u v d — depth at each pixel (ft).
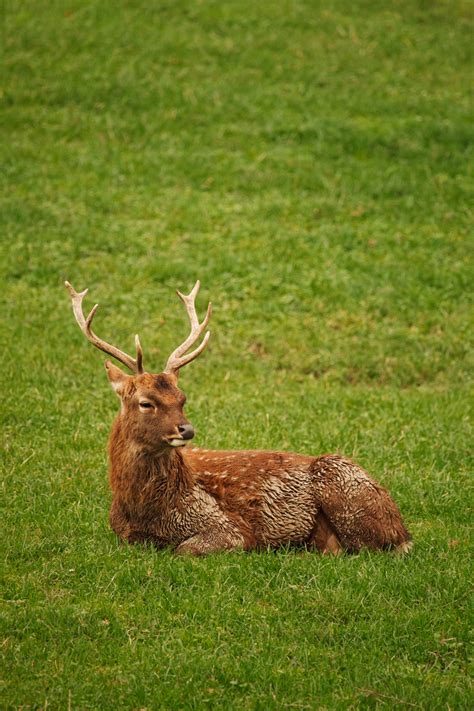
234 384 66.13
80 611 35.63
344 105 114.42
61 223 89.76
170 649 33.50
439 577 38.68
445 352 73.61
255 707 30.60
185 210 93.86
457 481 50.57
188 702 30.91
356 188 99.25
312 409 61.05
